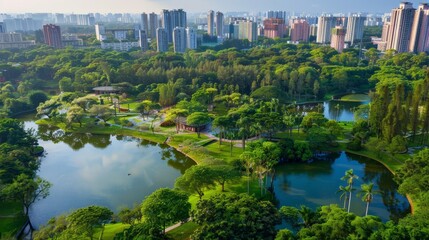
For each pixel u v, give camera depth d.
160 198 76.19
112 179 118.56
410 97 142.38
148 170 126.06
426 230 60.81
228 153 133.38
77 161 136.50
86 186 113.50
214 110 199.50
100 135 166.25
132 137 162.25
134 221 80.56
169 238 73.81
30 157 119.38
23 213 93.56
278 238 61.97
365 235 61.84
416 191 88.25
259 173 102.38
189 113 170.12
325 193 105.19
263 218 67.38
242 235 63.81
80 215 69.19
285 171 121.19
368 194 87.31
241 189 103.12
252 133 144.62
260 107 172.12
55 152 147.50
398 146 123.06
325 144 137.00
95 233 77.12
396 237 59.47
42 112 182.38
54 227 75.94
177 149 142.50
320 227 65.44
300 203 99.12
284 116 151.75
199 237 64.25
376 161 128.38
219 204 71.00
